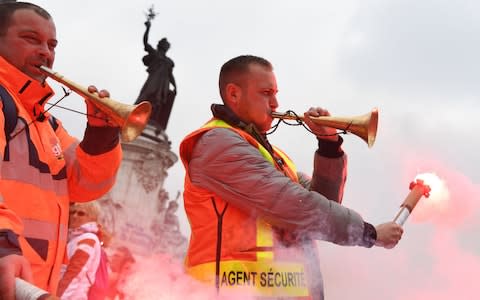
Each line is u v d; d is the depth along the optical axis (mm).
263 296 3496
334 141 4000
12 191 2871
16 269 2336
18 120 2943
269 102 4027
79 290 4742
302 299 3613
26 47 3111
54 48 3275
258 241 3561
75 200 3471
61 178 3166
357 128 3727
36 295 2197
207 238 3627
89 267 4844
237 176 3574
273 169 3605
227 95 4012
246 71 3990
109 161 3283
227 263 3543
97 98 3006
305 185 4355
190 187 3754
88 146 3225
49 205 3023
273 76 4070
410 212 4004
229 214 3615
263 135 4094
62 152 3238
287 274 3584
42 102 3121
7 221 2455
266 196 3518
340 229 3568
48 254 2971
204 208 3668
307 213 3521
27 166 2941
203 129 3758
